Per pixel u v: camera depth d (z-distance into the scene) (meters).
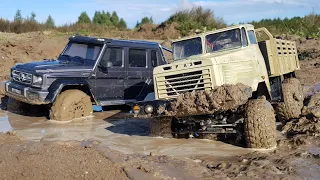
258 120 6.55
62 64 9.62
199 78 6.89
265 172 5.37
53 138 7.42
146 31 31.70
